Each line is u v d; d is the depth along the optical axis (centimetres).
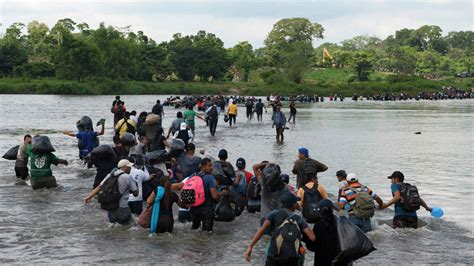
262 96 13338
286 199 745
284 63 15925
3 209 1298
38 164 1511
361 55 19638
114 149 1508
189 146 1397
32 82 12069
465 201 1458
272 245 727
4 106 6272
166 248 1010
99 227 1149
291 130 3619
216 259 949
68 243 1034
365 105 8700
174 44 18175
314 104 9031
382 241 1068
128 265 907
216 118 3050
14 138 2778
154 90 13025
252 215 1292
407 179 1778
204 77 17300
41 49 18212
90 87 11981
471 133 3562
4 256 949
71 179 1684
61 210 1293
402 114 5925
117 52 13462
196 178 1115
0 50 14425
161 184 1103
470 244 1055
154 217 1091
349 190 1118
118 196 1141
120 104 2817
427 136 3325
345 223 739
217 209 1193
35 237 1073
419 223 1198
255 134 3219
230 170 1283
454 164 2128
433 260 954
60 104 6925
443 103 10094
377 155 2378
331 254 739
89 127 1909
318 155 2344
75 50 12769
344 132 3512
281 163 2023
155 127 1677
